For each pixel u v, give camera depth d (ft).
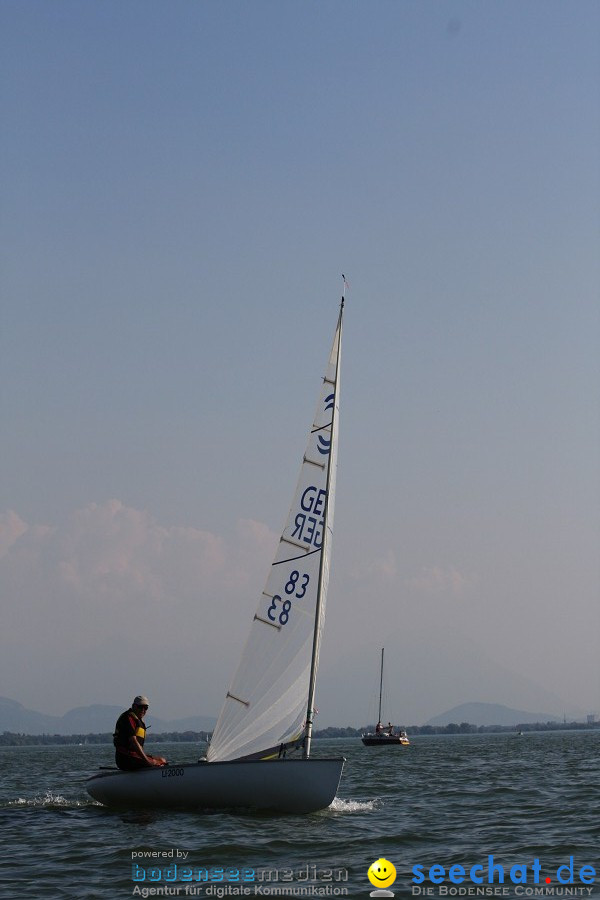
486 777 151.64
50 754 483.92
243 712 89.45
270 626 89.76
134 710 90.12
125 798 89.45
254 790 84.12
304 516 90.74
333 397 92.63
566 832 79.51
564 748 335.47
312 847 70.90
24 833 81.41
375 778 154.92
